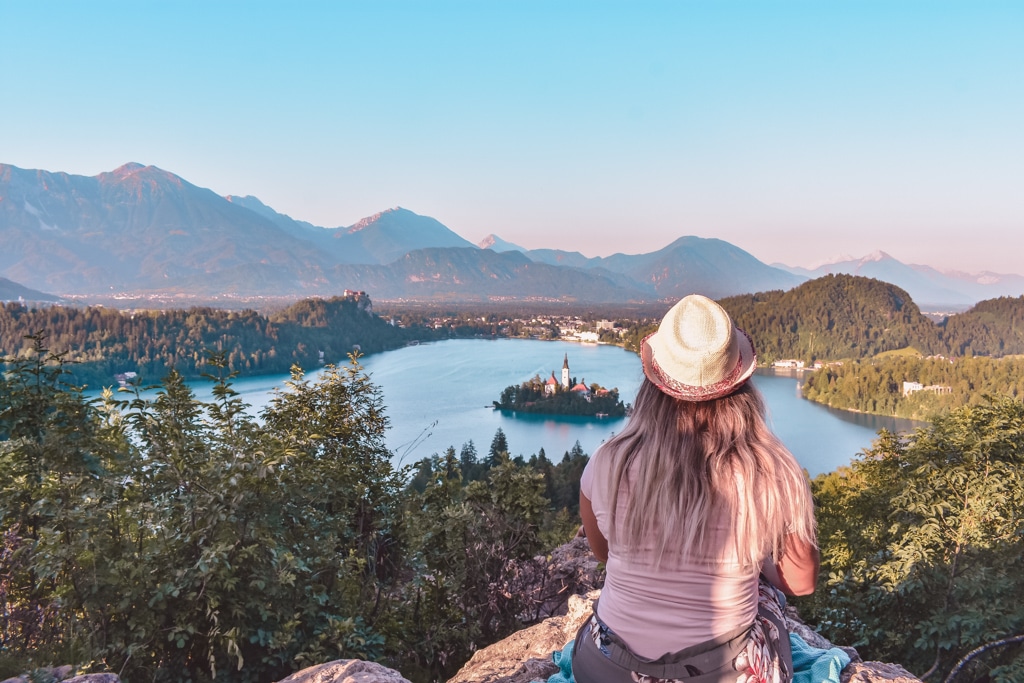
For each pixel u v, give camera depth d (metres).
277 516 4.89
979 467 7.77
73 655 3.91
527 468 7.07
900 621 7.74
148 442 5.10
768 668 1.71
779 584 1.87
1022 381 153.00
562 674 2.35
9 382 4.98
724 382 1.71
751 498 1.64
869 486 9.23
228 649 4.11
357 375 8.69
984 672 6.54
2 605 4.36
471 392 156.00
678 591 1.71
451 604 6.49
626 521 1.76
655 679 1.73
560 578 7.16
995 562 7.23
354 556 6.48
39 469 4.70
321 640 4.77
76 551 4.10
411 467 8.07
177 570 4.30
